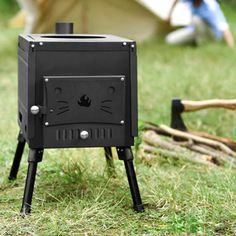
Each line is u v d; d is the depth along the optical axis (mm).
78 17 9805
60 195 3799
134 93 3480
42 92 3393
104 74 3449
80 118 3436
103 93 3441
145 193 3840
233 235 3275
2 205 3715
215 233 3295
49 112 3395
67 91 3398
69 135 3447
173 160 4570
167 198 3699
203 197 3689
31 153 3473
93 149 4672
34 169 3496
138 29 10219
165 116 5828
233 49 10266
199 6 10523
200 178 4141
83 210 3516
